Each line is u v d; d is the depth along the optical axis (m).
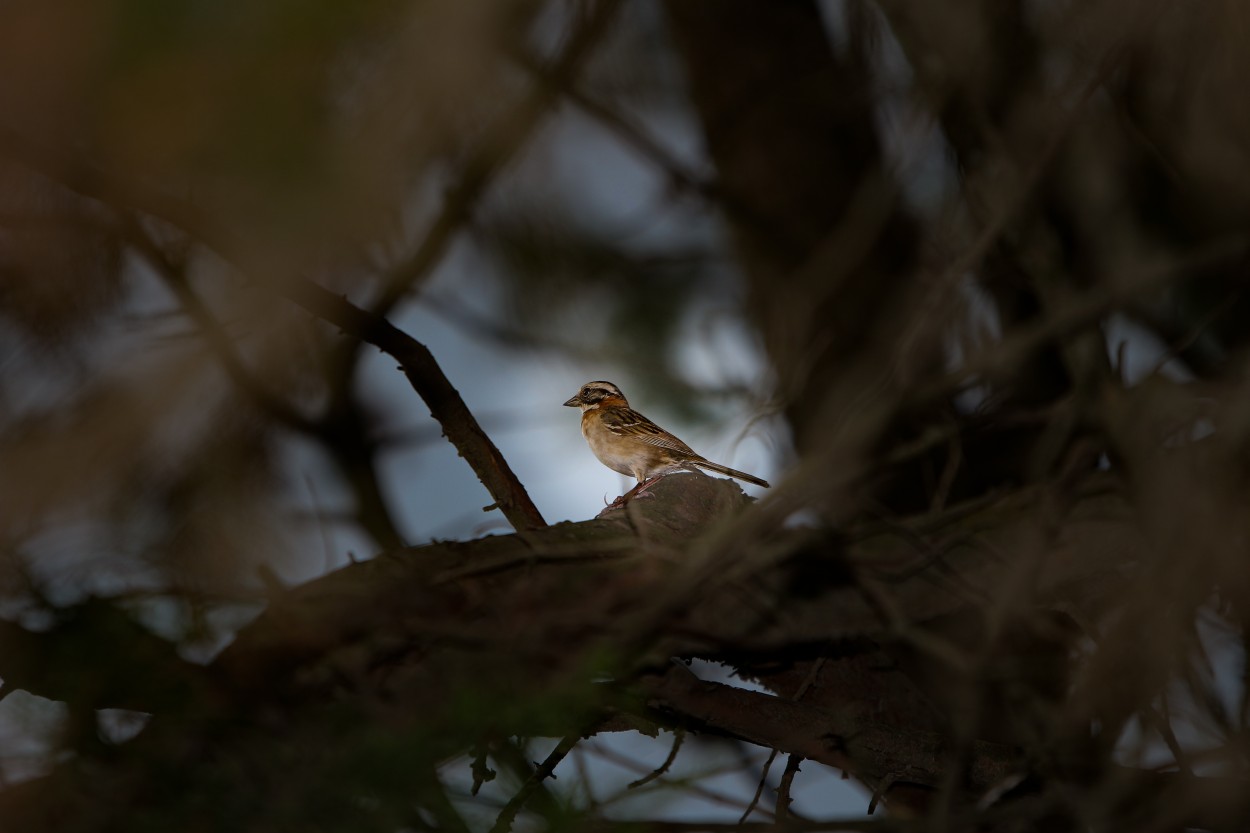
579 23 5.73
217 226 4.38
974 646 8.06
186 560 5.50
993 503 7.51
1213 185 7.48
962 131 7.62
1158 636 6.43
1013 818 5.92
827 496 7.26
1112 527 7.36
